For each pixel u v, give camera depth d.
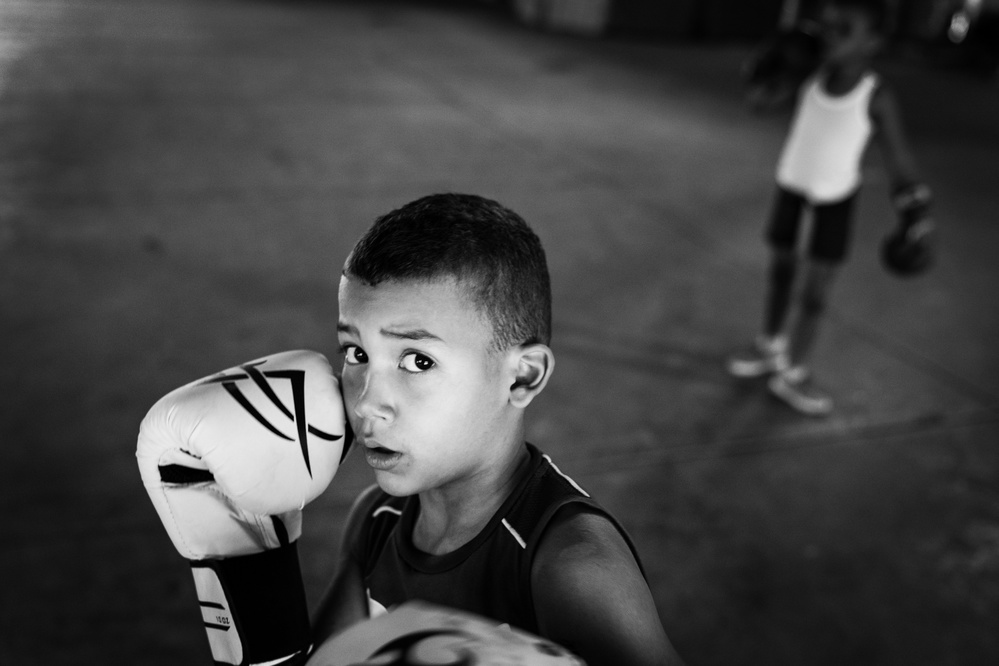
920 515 2.86
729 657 2.24
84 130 6.14
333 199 5.22
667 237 5.07
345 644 0.60
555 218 5.22
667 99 8.40
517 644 0.58
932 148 7.55
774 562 2.60
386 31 10.69
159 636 2.17
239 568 0.87
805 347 3.40
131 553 2.43
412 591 0.93
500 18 12.15
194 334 3.59
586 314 4.05
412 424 0.80
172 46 8.99
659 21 11.60
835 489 2.96
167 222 4.70
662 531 2.69
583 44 10.77
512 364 0.84
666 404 3.37
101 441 2.88
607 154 6.58
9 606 2.22
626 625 0.76
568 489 0.88
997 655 2.30
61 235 4.44
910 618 2.41
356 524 1.08
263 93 7.44
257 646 0.87
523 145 6.62
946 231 5.59
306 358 0.87
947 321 4.32
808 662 2.24
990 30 11.59
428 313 0.78
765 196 5.91
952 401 3.57
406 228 0.81
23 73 7.50
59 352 3.37
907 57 11.82
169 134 6.20
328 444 0.84
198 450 0.81
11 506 2.57
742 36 11.88
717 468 3.01
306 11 11.70
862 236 5.33
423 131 6.74
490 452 0.86
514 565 0.85
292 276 4.18
